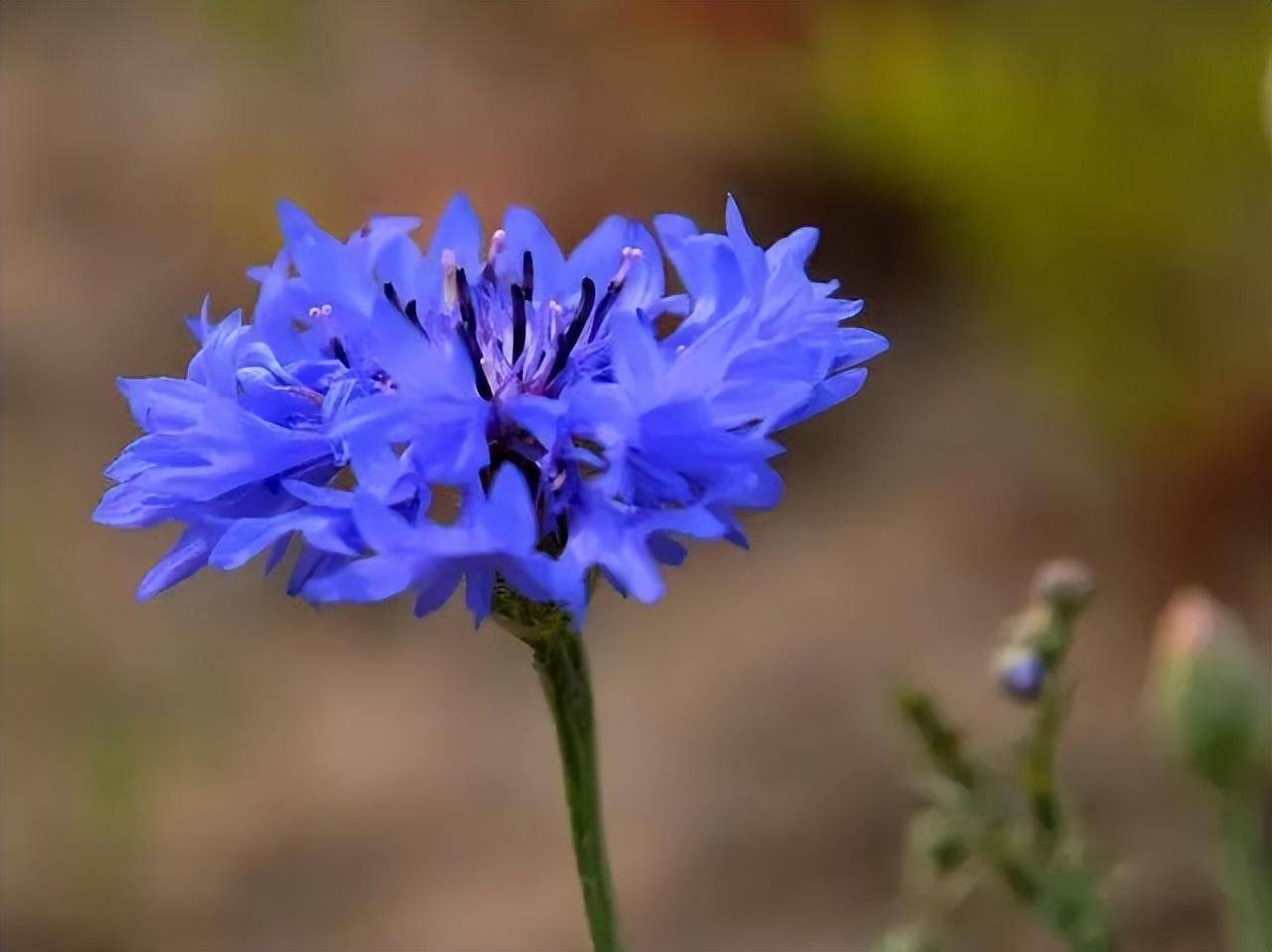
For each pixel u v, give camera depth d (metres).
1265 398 0.50
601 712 0.49
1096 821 0.41
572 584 0.23
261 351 0.25
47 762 0.48
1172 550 0.51
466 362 0.24
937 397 0.58
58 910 0.45
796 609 0.52
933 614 0.50
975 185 0.54
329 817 0.48
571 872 0.45
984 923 0.33
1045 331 0.53
